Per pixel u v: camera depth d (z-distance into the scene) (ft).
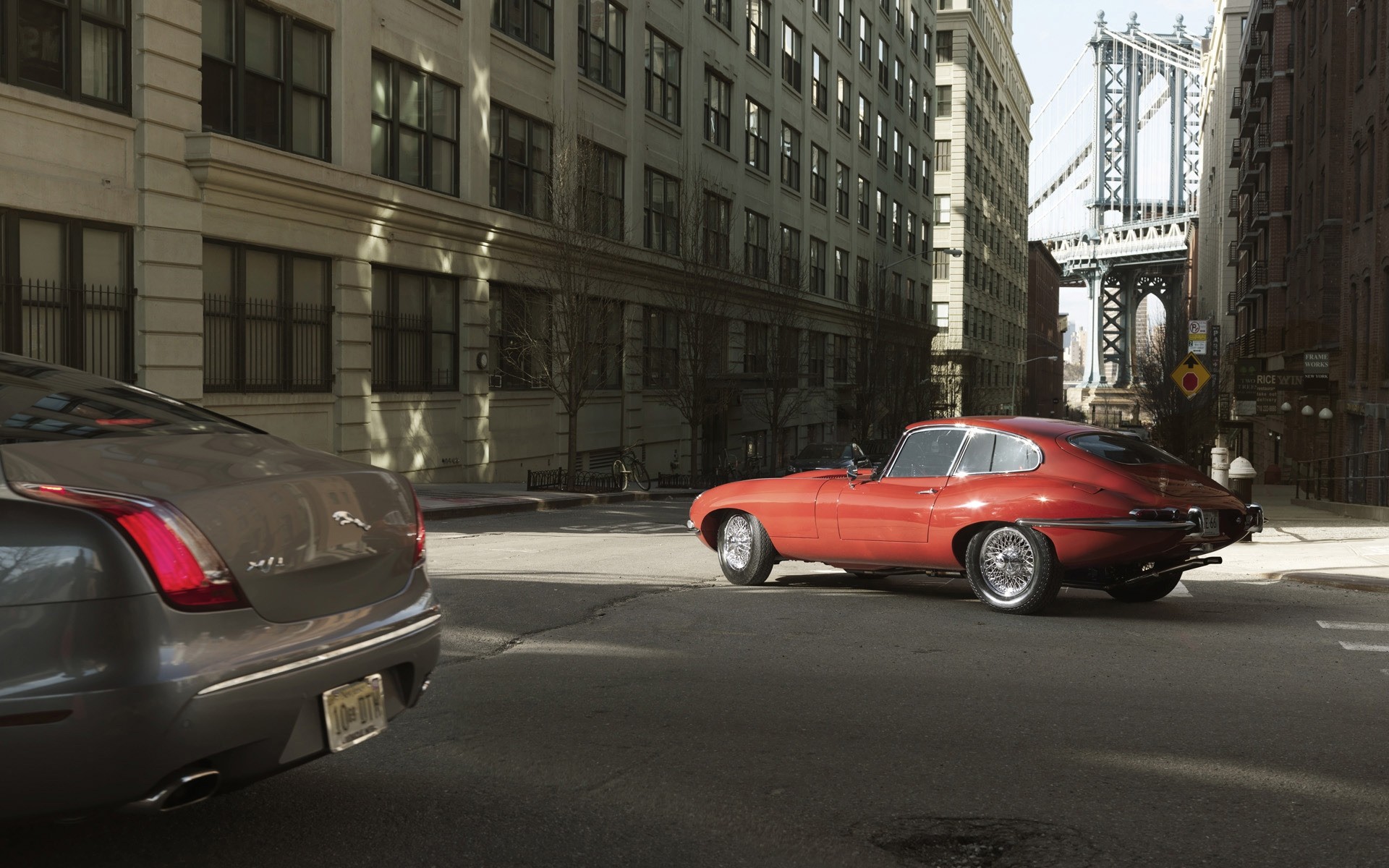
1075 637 24.12
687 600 29.09
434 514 56.65
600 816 12.92
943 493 27.94
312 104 64.03
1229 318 255.70
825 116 156.97
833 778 14.34
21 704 9.40
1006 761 15.06
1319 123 122.42
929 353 173.88
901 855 11.86
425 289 74.64
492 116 81.51
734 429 130.62
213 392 57.41
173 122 54.19
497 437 82.94
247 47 59.16
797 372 129.80
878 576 34.14
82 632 9.62
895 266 192.75
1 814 9.59
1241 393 109.60
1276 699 18.53
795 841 12.21
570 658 21.61
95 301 51.55
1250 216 180.75
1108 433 28.17
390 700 12.46
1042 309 399.85
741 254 126.72
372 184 66.03
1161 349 225.76
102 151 51.44
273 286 61.46
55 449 10.62
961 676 20.16
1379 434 88.74
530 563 36.76
